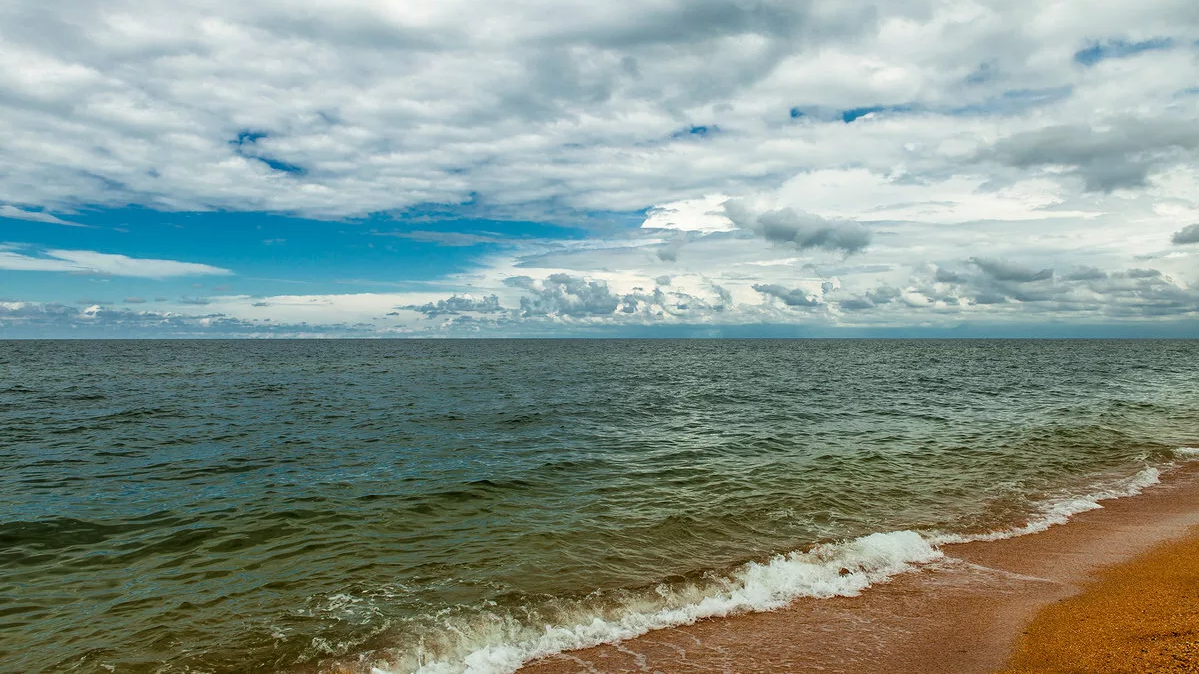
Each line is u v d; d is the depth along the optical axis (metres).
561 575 10.12
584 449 20.53
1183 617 8.41
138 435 23.30
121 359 83.06
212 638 8.09
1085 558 10.91
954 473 17.08
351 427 25.45
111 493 15.06
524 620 8.62
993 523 12.84
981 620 8.62
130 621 8.53
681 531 12.27
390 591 9.50
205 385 44.81
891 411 30.19
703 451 20.09
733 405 33.16
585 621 8.62
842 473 17.00
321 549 11.29
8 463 18.38
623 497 14.68
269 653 7.76
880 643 8.02
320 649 7.85
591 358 98.38
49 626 8.38
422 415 29.19
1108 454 19.42
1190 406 30.97
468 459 18.94
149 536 11.95
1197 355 103.81
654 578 10.02
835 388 43.28
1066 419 26.77
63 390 39.97
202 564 10.59
